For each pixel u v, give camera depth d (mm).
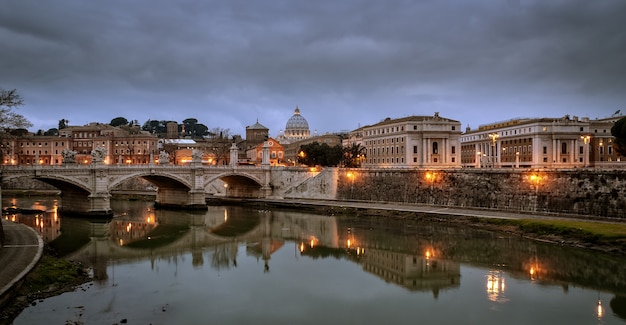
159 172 119438
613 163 170750
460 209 109438
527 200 99312
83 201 109562
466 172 112250
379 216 111062
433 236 85500
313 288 56219
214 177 134125
